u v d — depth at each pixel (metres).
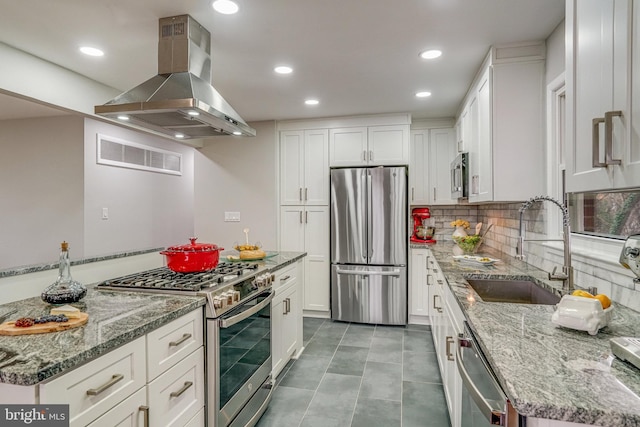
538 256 2.40
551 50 2.20
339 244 4.07
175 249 2.09
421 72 2.80
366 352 3.25
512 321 1.31
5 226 3.98
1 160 4.00
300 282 3.22
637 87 0.93
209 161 4.50
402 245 3.92
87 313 1.42
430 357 3.13
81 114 2.91
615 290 1.49
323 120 4.22
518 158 2.34
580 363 0.96
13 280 1.66
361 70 2.76
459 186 3.21
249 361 2.06
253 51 2.42
